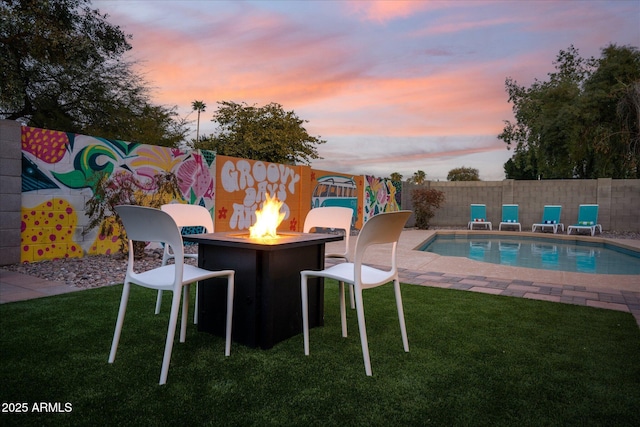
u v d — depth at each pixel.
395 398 1.71
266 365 2.05
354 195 11.92
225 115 18.12
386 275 2.33
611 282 4.36
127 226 2.04
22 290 3.55
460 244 10.62
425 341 2.45
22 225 4.83
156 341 2.37
